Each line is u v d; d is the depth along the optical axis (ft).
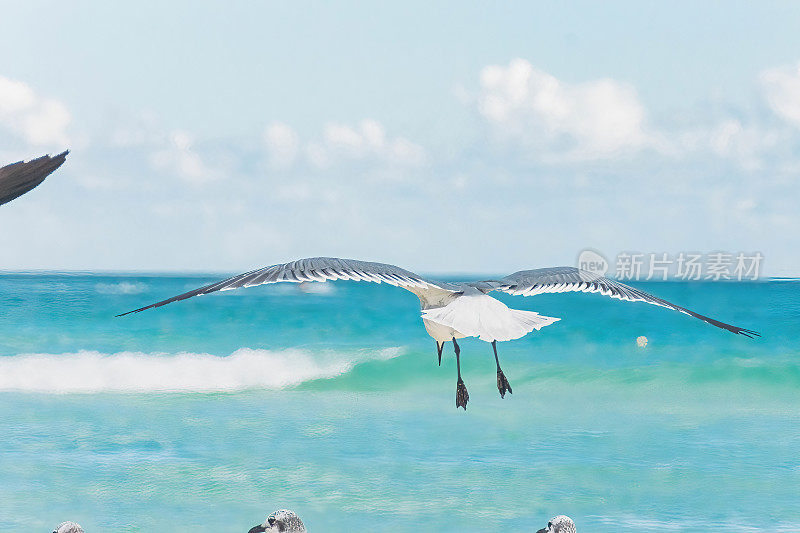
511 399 70.95
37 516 41.01
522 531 39.17
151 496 43.83
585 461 50.55
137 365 82.12
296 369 81.71
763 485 45.91
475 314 18.40
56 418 62.34
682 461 50.57
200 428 59.31
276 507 42.09
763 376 76.59
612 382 76.23
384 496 43.98
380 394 73.67
